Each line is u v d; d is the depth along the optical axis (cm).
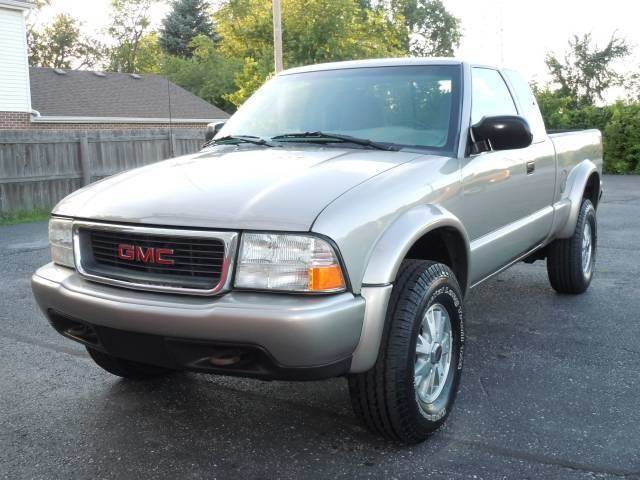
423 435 319
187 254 285
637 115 2103
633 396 373
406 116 393
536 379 400
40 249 951
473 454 310
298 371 271
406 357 298
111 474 299
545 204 502
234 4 3547
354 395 305
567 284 580
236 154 368
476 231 385
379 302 285
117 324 291
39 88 2458
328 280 271
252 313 263
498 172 405
